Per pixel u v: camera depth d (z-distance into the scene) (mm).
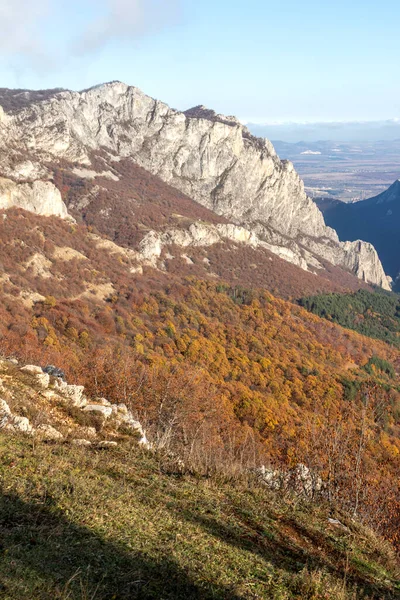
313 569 9156
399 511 16250
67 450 12414
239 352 90062
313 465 17000
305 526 11453
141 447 14805
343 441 17859
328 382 83125
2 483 9125
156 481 11766
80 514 8703
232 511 11117
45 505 8711
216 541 9148
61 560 7102
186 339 86938
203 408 35312
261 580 8109
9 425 13156
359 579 9492
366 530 12586
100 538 8078
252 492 12852
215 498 11609
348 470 16844
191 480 12555
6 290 79750
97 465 11766
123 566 7449
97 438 15758
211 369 77562
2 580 6125
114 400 30453
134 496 10352
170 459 14062
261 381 78562
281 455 24891
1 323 61781
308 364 93875
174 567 7754
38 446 11750
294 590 8133
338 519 12867
